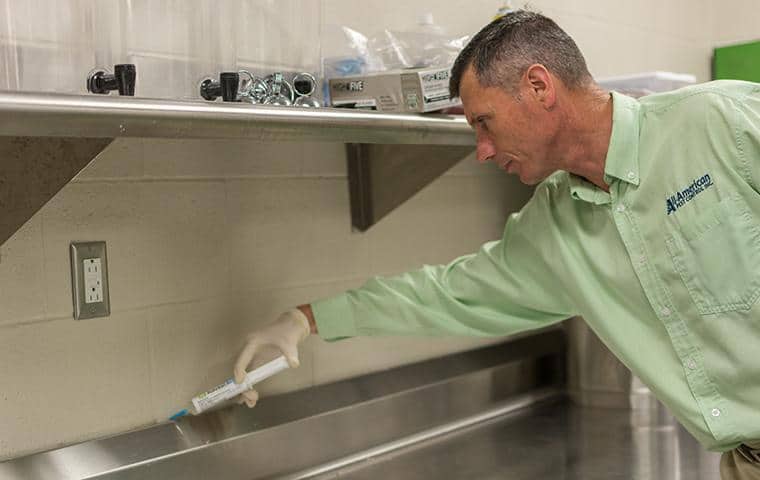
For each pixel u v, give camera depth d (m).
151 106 0.98
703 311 1.23
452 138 1.42
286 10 1.30
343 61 1.45
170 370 1.48
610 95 1.29
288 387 1.68
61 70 1.09
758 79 2.79
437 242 2.01
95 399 1.38
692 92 1.24
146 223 1.43
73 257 1.34
